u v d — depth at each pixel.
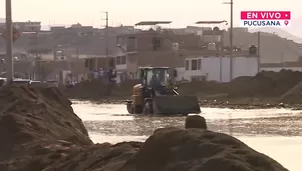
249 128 103.19
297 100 197.25
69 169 39.62
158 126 109.44
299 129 101.06
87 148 44.94
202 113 146.88
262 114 141.88
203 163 25.88
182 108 139.88
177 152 27.73
